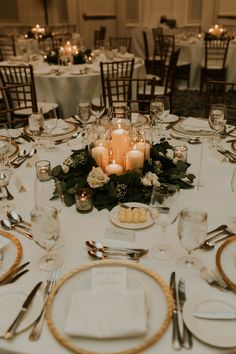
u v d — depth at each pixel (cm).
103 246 125
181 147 187
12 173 183
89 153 172
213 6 846
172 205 120
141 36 830
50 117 221
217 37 619
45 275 112
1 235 130
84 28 994
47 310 96
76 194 146
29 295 102
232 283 106
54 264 117
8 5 964
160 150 180
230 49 636
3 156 174
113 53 566
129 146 169
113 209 146
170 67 465
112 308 94
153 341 87
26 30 984
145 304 97
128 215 137
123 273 107
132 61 412
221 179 173
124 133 165
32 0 969
